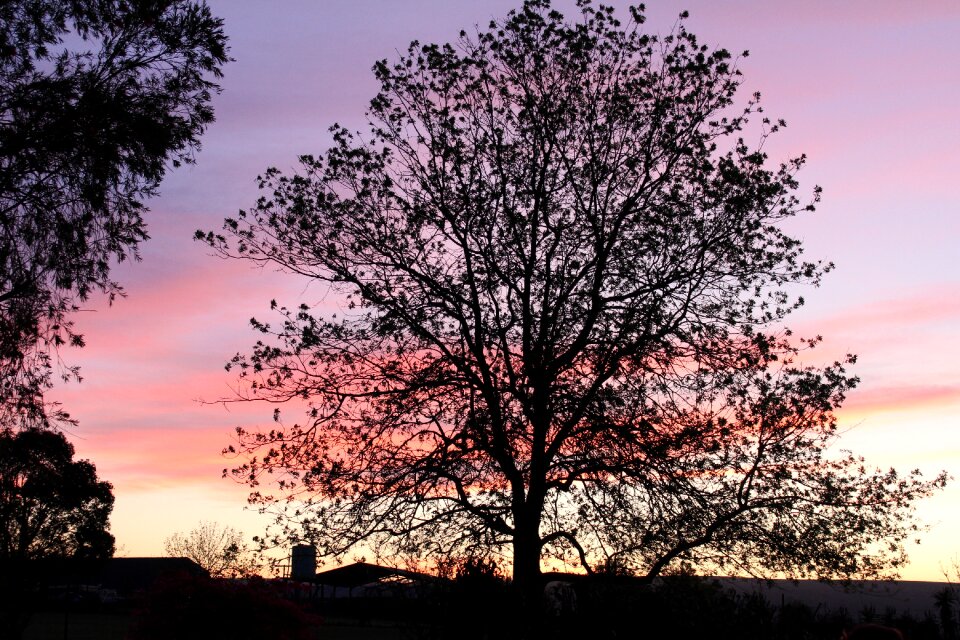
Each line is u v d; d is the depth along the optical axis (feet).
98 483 173.06
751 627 40.93
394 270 65.31
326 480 59.26
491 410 60.08
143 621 47.67
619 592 39.06
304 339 61.52
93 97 45.44
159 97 48.01
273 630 48.01
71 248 47.50
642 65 65.98
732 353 61.11
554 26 65.36
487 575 38.96
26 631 162.81
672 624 38.04
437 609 38.27
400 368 63.21
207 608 47.47
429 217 64.75
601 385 60.49
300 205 63.98
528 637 37.37
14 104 44.78
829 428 60.18
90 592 246.47
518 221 64.13
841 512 58.85
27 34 44.88
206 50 48.78
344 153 65.36
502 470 61.16
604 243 63.31
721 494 59.11
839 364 60.59
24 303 48.06
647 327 60.23
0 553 146.30
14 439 52.01
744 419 59.82
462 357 62.59
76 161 46.03
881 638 19.33
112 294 49.49
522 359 61.36
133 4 46.55
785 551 57.88
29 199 46.19
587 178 65.46
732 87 64.85
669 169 64.69
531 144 65.62
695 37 64.95
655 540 57.88
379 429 61.67
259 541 58.18
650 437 58.85
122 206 48.39
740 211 62.03
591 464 59.11
